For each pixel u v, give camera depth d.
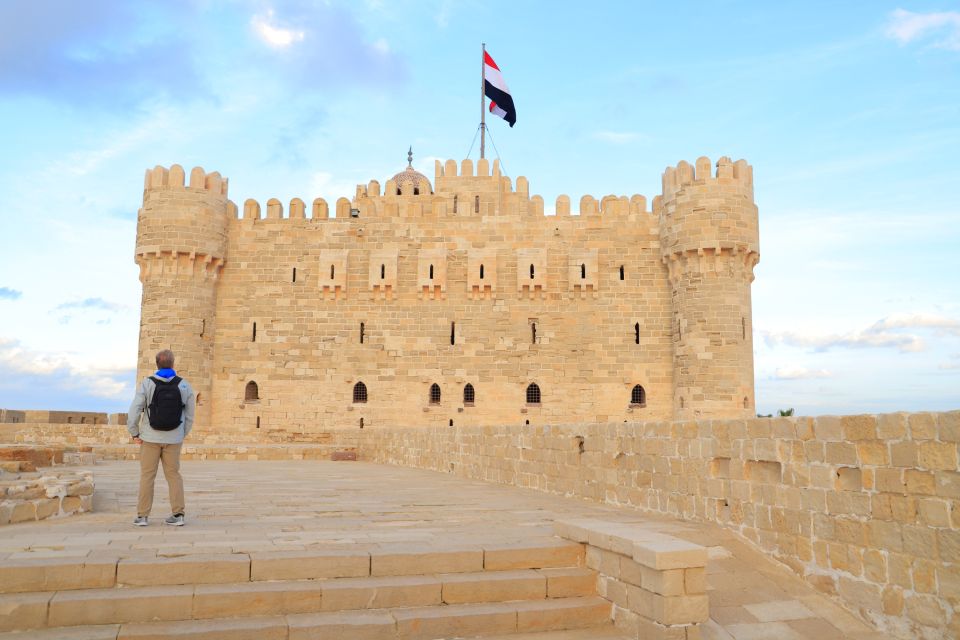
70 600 8.41
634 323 48.69
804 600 10.53
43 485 13.49
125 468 27.00
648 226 49.34
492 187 54.34
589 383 48.53
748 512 12.30
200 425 49.00
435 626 9.01
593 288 49.03
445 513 14.93
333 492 19.48
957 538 8.79
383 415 49.69
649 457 15.26
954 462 8.87
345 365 50.31
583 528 10.70
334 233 51.56
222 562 9.35
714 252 44.91
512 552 10.49
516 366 49.22
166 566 9.15
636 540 9.52
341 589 9.22
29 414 44.19
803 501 11.10
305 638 8.51
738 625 9.84
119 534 11.32
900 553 9.49
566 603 9.84
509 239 50.47
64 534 11.23
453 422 49.19
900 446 9.57
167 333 48.72
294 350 50.59
